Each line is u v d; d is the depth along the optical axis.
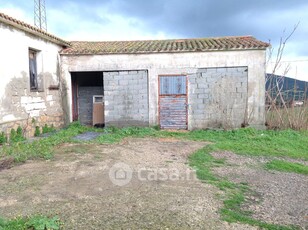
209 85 10.14
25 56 8.27
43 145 6.89
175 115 10.38
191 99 10.26
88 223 3.06
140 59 10.31
